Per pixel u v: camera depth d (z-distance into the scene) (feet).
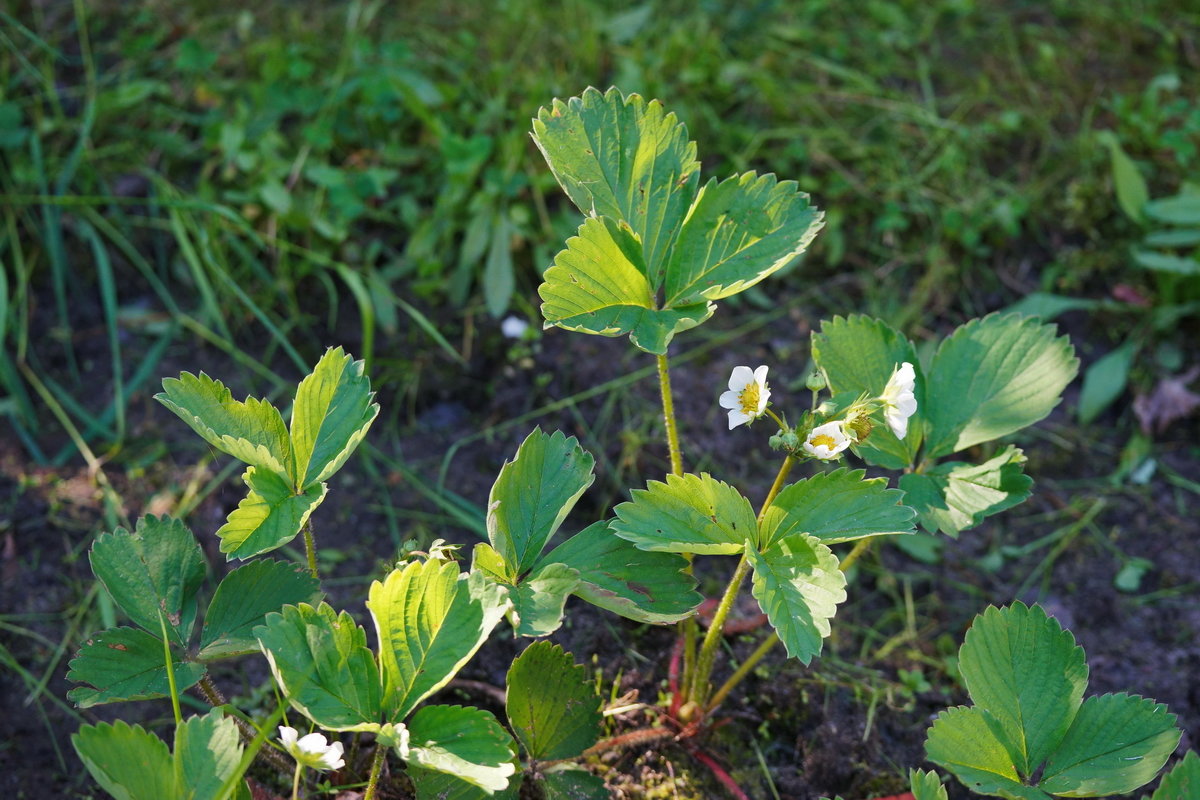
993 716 2.68
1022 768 2.68
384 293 3.73
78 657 2.67
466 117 3.99
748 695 3.16
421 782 2.70
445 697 3.11
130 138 3.95
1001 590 3.42
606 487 3.52
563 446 2.79
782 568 2.62
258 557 3.36
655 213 2.79
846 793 3.06
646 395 3.67
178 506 3.45
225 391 2.69
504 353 3.74
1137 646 3.31
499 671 3.15
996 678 2.70
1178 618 3.34
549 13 4.35
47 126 3.89
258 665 3.20
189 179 3.92
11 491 3.45
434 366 3.72
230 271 3.80
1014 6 4.60
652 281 2.78
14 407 3.59
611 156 2.78
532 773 2.84
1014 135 4.16
